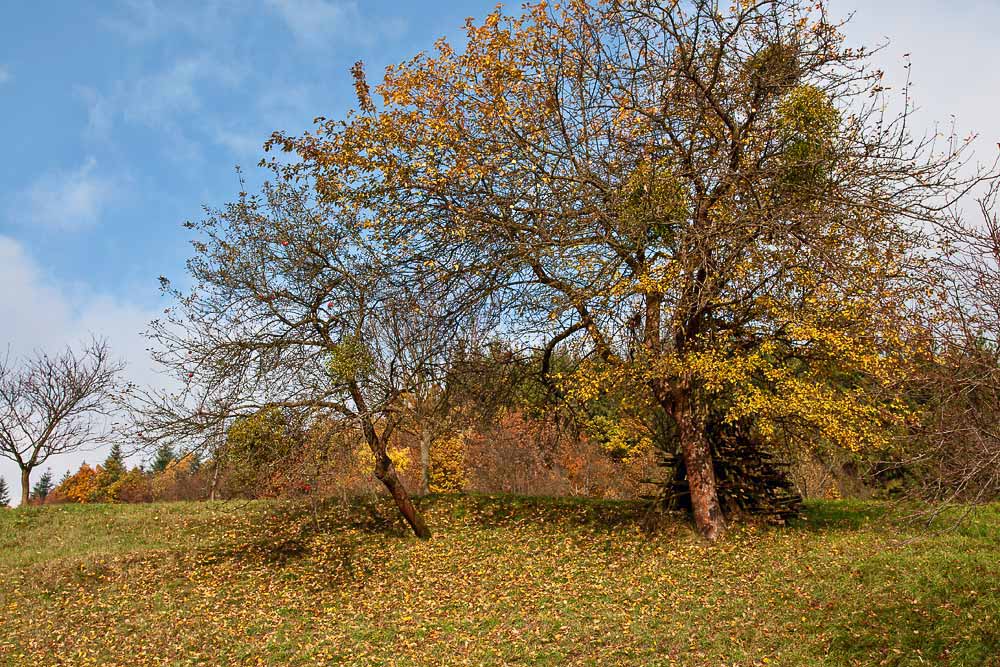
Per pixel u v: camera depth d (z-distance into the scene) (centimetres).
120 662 1148
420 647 1123
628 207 1283
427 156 1355
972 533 1305
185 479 3675
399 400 1552
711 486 1479
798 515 1573
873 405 1196
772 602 1098
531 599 1264
